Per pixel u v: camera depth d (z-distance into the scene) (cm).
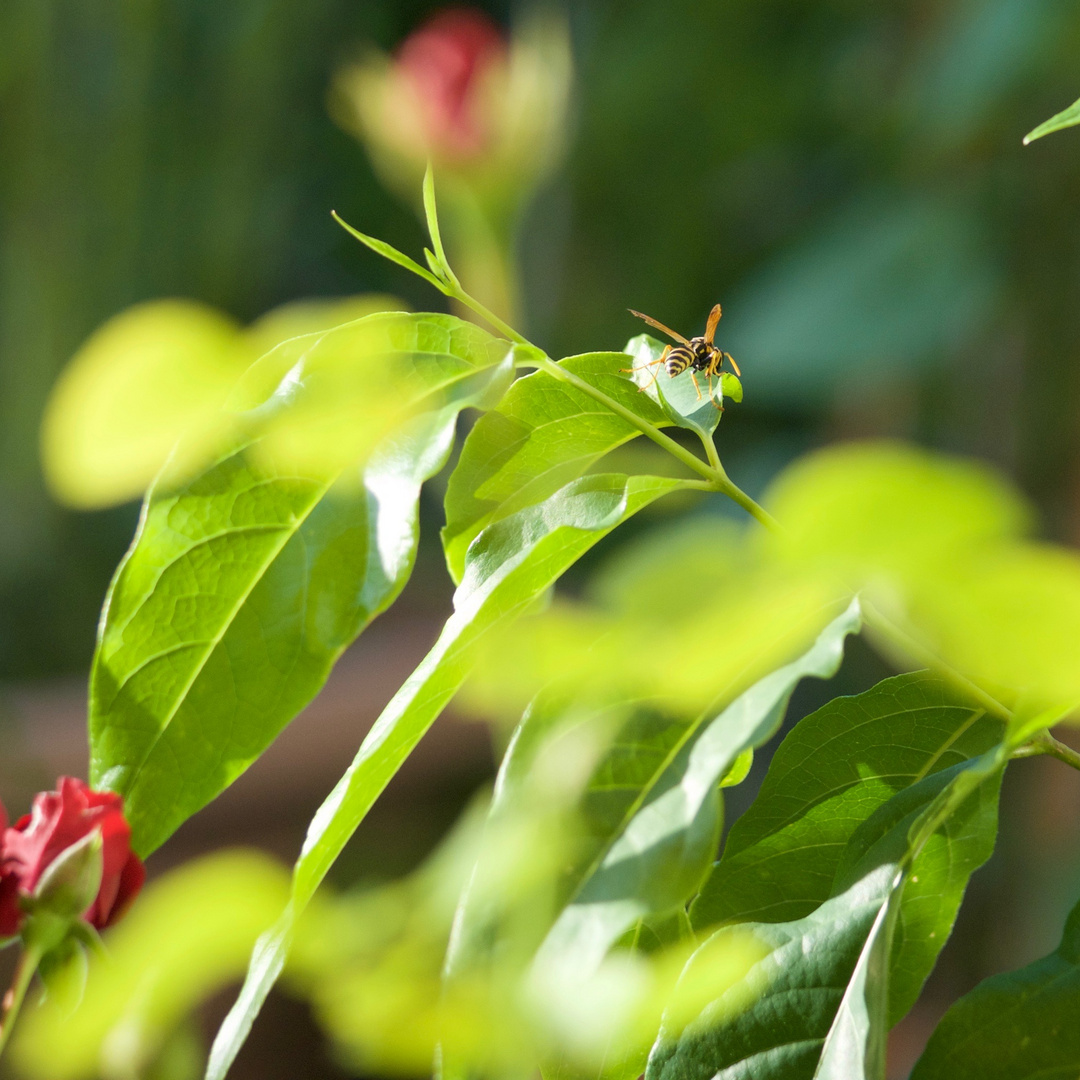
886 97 514
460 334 97
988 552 81
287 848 402
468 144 172
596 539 97
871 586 85
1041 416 452
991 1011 96
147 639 97
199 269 543
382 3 606
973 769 93
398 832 385
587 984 87
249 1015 91
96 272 516
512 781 91
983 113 423
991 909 426
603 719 91
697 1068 96
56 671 501
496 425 99
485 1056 86
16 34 494
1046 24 404
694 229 602
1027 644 84
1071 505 439
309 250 660
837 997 96
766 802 100
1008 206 435
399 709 95
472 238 177
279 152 593
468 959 88
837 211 491
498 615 96
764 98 571
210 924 85
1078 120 98
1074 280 441
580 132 580
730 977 96
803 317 438
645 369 104
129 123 518
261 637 97
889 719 100
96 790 98
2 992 221
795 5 563
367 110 177
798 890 100
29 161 503
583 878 89
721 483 98
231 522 97
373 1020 85
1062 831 399
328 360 95
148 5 514
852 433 493
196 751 98
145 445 85
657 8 584
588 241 604
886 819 98
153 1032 85
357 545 97
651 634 84
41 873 97
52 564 507
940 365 449
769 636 85
